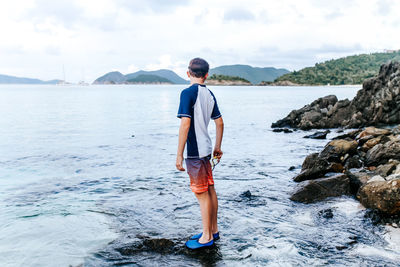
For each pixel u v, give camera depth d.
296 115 18.77
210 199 3.58
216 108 3.60
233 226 4.09
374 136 9.42
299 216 4.46
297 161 8.34
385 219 4.26
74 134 14.06
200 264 3.15
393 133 10.50
